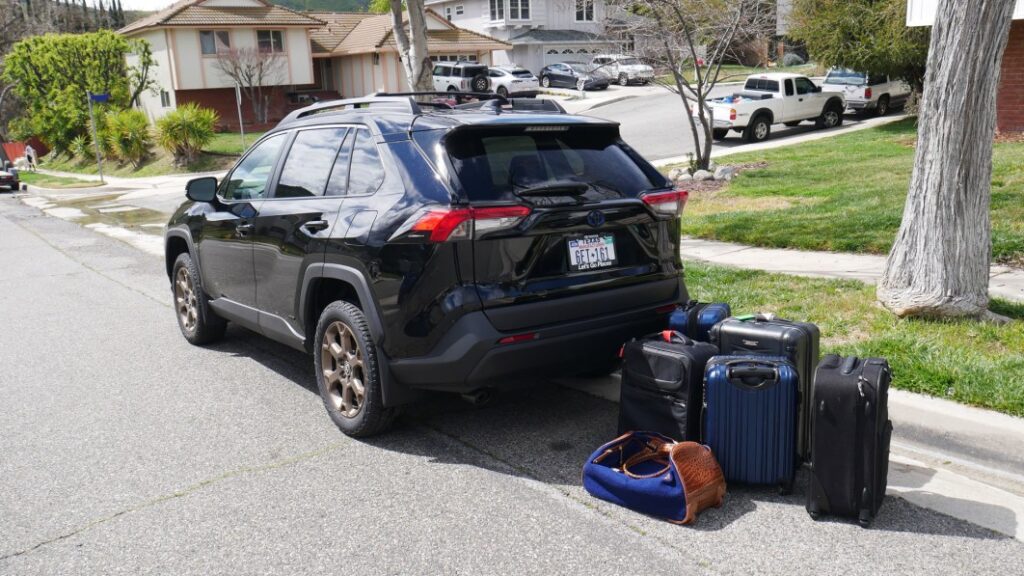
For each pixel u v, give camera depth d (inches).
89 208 792.3
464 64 1513.3
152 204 794.8
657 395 161.0
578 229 169.3
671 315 179.8
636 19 612.1
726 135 978.7
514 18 1987.0
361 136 189.0
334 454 179.8
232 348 268.5
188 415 206.4
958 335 217.6
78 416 207.6
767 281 288.4
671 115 1128.2
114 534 146.4
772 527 141.9
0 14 2518.5
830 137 837.8
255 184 225.6
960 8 212.8
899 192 441.7
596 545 137.9
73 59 1566.2
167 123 1248.2
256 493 161.2
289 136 217.3
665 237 187.0
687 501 141.9
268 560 136.1
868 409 135.6
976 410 172.4
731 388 151.1
